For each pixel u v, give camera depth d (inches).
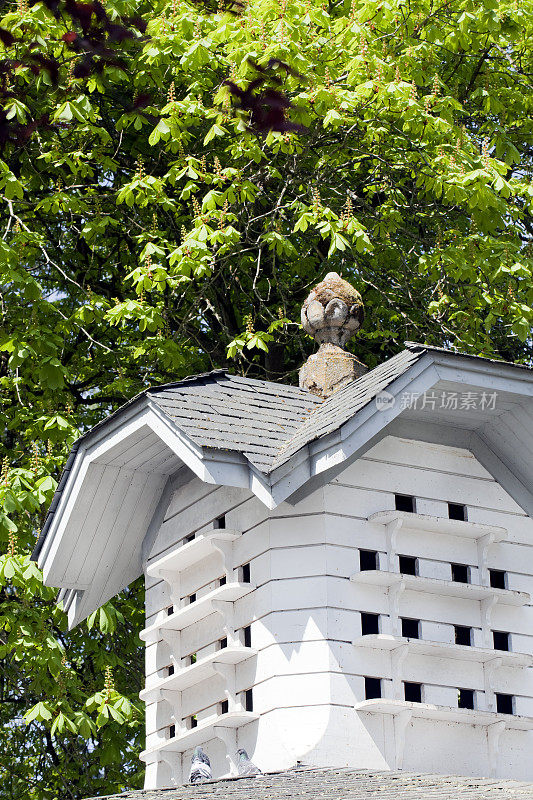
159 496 708.7
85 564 724.7
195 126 1047.6
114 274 1170.0
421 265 1079.6
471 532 641.6
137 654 1088.8
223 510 649.6
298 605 595.2
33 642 923.4
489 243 1079.0
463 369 618.5
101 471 679.1
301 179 1083.3
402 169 1127.0
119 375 1083.9
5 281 963.3
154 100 1064.8
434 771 591.8
